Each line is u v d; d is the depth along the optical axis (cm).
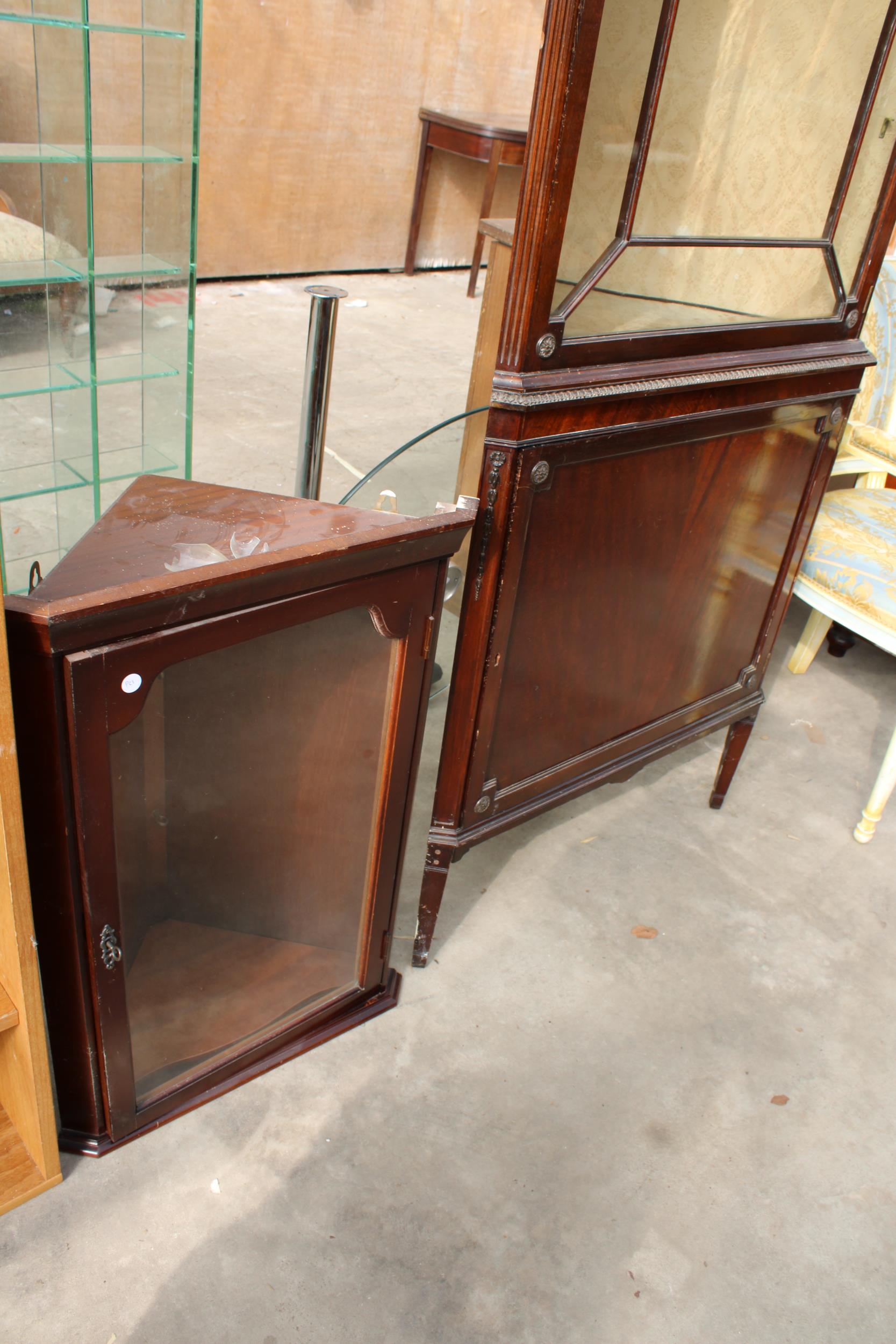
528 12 475
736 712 182
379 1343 111
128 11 181
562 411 117
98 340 213
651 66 105
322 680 113
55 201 183
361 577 106
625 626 147
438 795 142
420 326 437
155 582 89
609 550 135
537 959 163
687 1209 129
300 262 477
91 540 106
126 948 112
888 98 133
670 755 211
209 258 445
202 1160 127
